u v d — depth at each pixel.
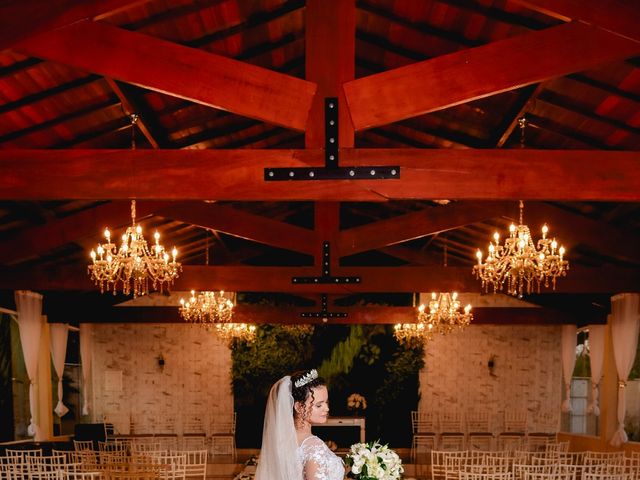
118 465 7.32
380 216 13.17
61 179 4.96
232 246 14.34
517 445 14.84
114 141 7.87
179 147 8.72
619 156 4.89
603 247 8.57
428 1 6.06
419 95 4.75
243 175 4.93
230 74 4.78
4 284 9.52
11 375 11.10
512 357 15.24
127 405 15.16
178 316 12.73
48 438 12.08
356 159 4.84
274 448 3.68
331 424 14.54
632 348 10.71
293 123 4.81
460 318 11.95
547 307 12.58
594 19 4.18
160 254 8.02
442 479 12.29
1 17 3.62
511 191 4.88
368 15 6.67
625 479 6.82
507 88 4.68
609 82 6.05
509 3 5.71
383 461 3.99
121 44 4.71
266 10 6.43
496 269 7.71
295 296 15.32
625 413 11.30
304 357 15.27
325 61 4.91
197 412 15.19
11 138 6.90
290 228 9.67
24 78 5.96
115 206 8.59
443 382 15.23
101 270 7.56
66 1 3.67
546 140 7.72
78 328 14.55
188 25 6.27
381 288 10.05
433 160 4.89
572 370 14.07
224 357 15.33
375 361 15.27
